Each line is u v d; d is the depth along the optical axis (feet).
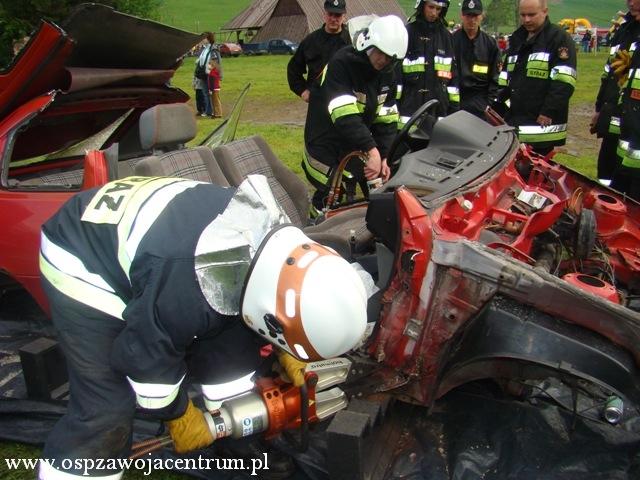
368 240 11.84
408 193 8.65
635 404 8.12
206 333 6.93
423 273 8.44
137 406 7.63
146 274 6.55
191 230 6.72
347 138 14.83
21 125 12.24
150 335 6.48
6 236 12.21
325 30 20.43
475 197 10.09
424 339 8.58
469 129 11.59
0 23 34.40
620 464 9.07
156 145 13.10
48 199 12.07
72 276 7.16
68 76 12.32
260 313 6.43
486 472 9.02
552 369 8.55
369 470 8.64
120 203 7.27
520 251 9.61
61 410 10.36
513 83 19.72
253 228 6.62
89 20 11.74
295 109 48.06
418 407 10.16
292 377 7.80
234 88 64.69
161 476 9.43
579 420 9.89
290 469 9.13
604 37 138.31
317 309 6.09
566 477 8.88
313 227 12.39
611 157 19.70
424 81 20.07
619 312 7.97
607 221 12.12
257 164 15.34
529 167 13.03
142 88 15.01
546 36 18.69
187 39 14.70
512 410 10.00
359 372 9.06
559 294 7.98
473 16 20.85
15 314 14.11
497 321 8.31
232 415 7.69
